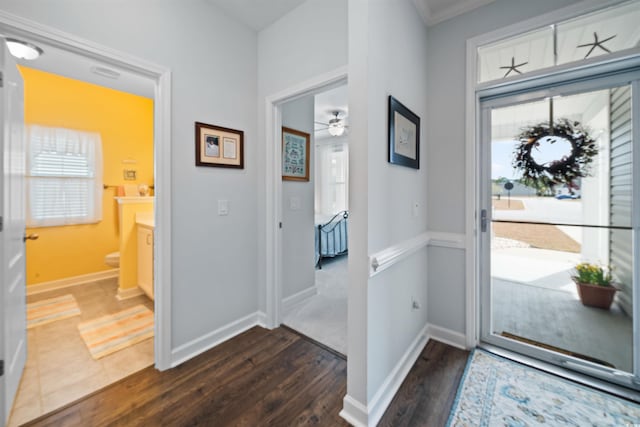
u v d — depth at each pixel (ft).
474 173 6.54
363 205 4.35
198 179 6.59
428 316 7.29
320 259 14.35
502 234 6.61
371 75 4.41
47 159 10.66
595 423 4.46
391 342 5.26
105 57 5.10
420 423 4.50
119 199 9.97
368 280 4.39
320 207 21.99
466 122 6.55
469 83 6.46
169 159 5.98
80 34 4.81
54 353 6.54
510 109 6.45
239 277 7.64
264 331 7.68
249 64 7.74
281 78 7.35
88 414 4.73
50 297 10.07
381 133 4.79
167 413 4.76
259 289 8.16
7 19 4.14
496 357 6.27
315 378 5.66
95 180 11.78
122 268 10.07
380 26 4.72
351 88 4.41
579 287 5.81
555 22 5.44
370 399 4.51
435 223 7.14
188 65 6.32
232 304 7.46
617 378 5.30
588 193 5.65
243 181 7.67
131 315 8.62
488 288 6.79
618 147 5.33
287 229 9.11
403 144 5.64
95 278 11.92
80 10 4.81
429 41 7.04
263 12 7.13
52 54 9.06
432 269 7.19
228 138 7.22
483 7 6.25
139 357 6.41
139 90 12.30
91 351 6.64
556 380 5.47
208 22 6.71
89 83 11.55
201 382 5.54
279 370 5.93
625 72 5.23
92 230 11.83
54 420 4.61
